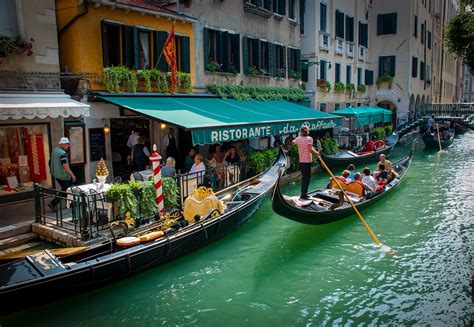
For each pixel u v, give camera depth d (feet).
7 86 29.55
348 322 20.80
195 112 37.73
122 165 42.19
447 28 68.03
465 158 71.10
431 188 47.55
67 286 20.52
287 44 63.82
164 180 29.48
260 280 25.03
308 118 50.26
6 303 18.75
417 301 22.70
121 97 35.91
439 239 31.42
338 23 81.76
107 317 21.15
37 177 32.81
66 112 29.17
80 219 24.56
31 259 21.39
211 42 48.57
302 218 30.07
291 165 50.31
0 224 26.68
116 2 35.50
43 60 31.55
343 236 32.24
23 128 31.68
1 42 28.43
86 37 34.27
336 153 61.52
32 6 30.63
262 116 43.96
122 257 22.48
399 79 99.50
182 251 26.40
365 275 25.79
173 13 41.83
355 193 37.60
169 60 36.37
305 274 25.89
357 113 69.97
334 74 81.10
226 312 21.67
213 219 28.17
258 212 37.17
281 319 21.04
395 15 97.86
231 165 38.78
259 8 55.26
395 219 36.19
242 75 53.62
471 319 20.88
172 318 21.13
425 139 82.43
